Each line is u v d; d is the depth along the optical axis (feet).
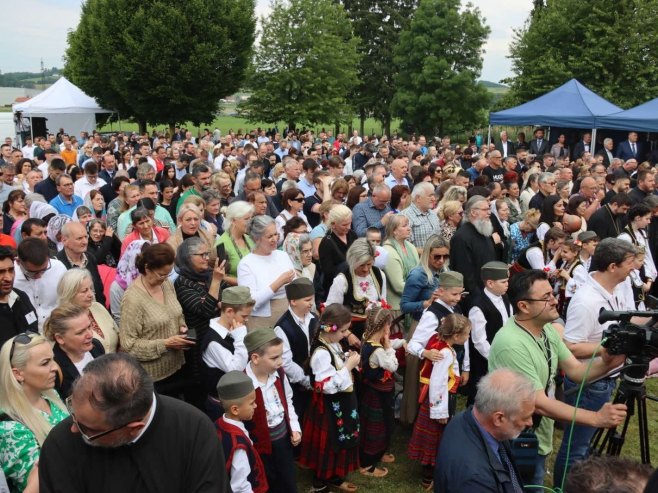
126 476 7.09
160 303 14.85
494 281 15.37
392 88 159.84
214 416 13.78
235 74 105.29
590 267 19.95
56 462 7.13
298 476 16.10
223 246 18.33
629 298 14.85
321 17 120.37
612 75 98.63
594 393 13.47
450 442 9.05
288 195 23.95
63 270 16.63
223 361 13.52
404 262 20.10
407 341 17.78
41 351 10.14
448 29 134.51
